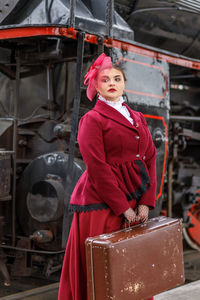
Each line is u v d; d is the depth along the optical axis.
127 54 3.65
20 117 4.03
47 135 3.91
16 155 3.95
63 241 2.77
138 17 4.62
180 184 5.42
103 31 3.62
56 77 3.89
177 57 4.27
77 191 2.24
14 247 3.75
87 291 2.06
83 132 2.13
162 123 4.08
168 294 3.16
